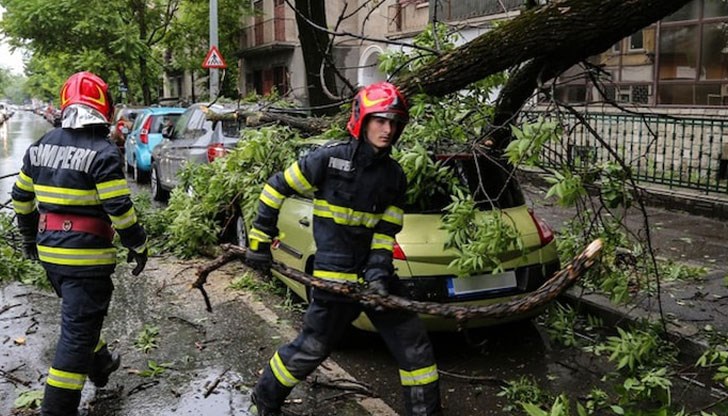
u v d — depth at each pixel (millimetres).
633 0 3986
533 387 4320
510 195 5230
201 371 4688
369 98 3326
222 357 4945
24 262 5031
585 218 5035
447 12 16422
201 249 7703
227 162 6043
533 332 5512
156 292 6523
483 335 5445
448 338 5391
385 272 3496
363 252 3537
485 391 4449
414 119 4875
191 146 9953
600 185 4676
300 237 5500
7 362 4844
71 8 23141
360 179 3410
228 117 6617
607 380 4613
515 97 5043
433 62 4836
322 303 3568
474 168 5078
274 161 5809
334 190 3436
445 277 4629
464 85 4832
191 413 4074
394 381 4594
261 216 3506
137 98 33375
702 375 4621
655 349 4434
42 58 27297
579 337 5395
